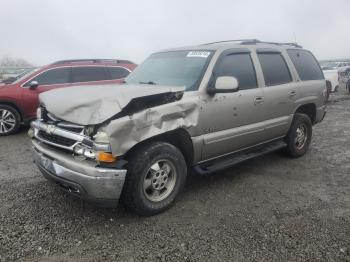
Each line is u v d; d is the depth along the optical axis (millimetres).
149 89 3807
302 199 4430
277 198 4449
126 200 3695
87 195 3445
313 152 6633
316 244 3357
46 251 3178
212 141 4383
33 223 3672
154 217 3879
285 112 5602
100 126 3373
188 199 4367
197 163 4406
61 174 3557
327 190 4746
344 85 27219
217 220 3828
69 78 8750
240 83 4805
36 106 8312
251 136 4980
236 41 5355
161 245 3312
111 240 3387
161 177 3914
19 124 8219
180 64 4773
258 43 5500
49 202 4188
